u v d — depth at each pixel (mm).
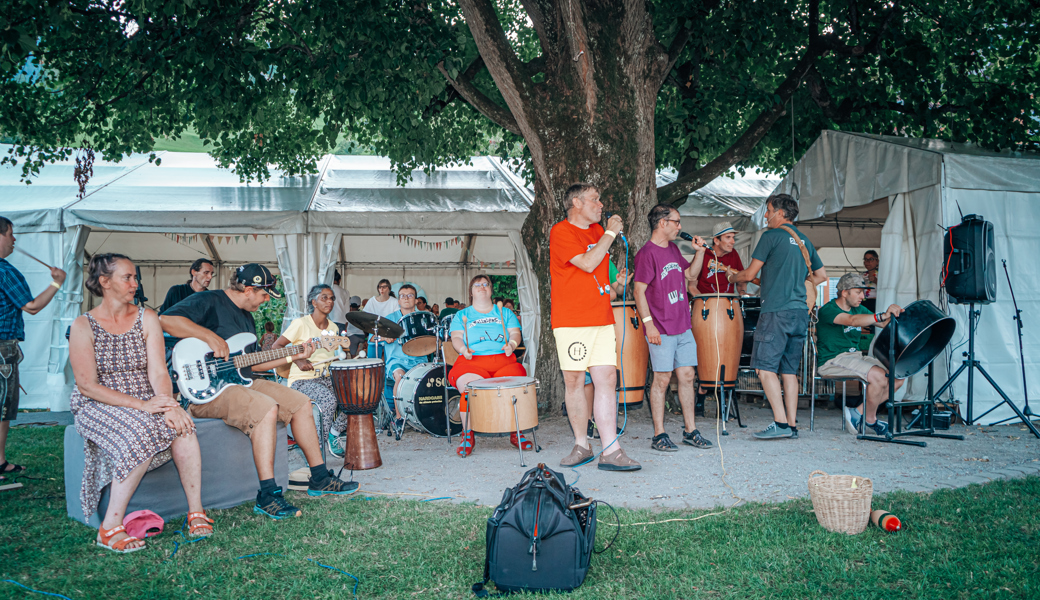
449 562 2680
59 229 8828
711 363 5582
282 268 9344
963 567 2475
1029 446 4824
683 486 3871
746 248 10391
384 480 4266
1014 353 6059
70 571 2646
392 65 7027
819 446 4934
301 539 3002
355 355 8156
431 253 14602
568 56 6402
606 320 4270
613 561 2688
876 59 9266
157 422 3088
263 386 3861
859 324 5371
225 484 3641
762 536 2873
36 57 7605
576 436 4520
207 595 2406
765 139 9828
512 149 11062
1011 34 8172
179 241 13148
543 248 6875
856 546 2727
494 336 5477
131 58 7312
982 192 6074
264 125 9859
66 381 8695
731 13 7582
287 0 7504
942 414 5570
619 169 6441
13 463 4594
